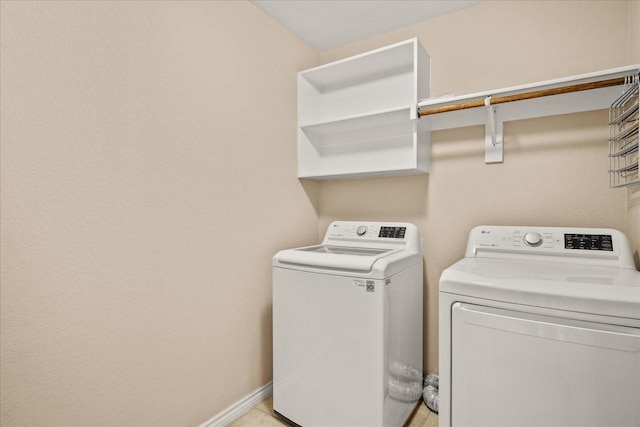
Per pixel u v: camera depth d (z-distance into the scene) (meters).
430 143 2.00
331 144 2.37
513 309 1.05
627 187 1.48
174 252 1.44
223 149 1.67
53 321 1.07
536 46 1.70
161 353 1.39
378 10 1.91
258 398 1.87
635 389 0.89
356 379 1.45
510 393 1.05
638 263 1.34
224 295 1.68
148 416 1.34
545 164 1.68
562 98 1.46
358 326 1.44
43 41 1.04
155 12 1.36
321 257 1.56
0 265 0.96
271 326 1.97
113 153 1.22
